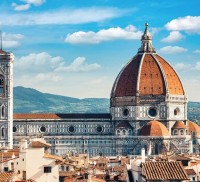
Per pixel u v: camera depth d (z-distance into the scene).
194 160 170.38
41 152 120.75
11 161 129.12
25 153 120.00
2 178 108.94
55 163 122.50
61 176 143.50
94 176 139.62
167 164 97.31
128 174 110.25
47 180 120.44
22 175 119.81
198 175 124.00
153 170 95.56
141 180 99.31
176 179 93.06
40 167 120.50
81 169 164.38
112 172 170.00
